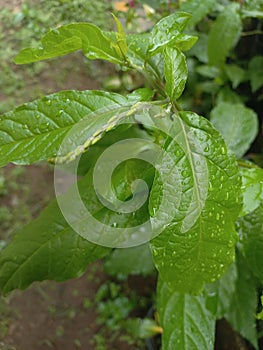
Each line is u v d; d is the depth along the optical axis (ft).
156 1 2.81
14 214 3.43
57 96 1.01
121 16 3.38
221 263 0.99
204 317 1.55
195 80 2.91
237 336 2.38
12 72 3.83
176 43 1.14
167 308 1.55
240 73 2.78
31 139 0.99
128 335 3.08
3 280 1.20
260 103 2.94
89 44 1.06
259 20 2.78
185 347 1.53
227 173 0.99
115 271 2.23
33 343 3.09
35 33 3.77
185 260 0.98
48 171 3.60
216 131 1.00
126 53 1.21
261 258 1.44
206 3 2.29
